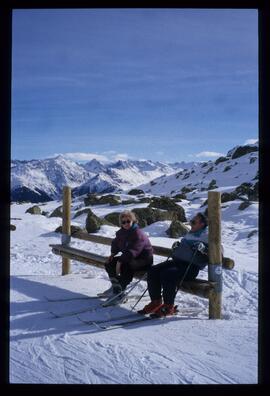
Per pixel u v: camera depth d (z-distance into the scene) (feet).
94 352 12.82
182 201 99.76
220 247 16.48
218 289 16.40
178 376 11.15
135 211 63.16
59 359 12.32
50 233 49.52
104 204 95.45
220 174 179.73
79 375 11.25
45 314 16.89
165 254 19.47
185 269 16.87
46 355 12.62
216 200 16.42
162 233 53.98
